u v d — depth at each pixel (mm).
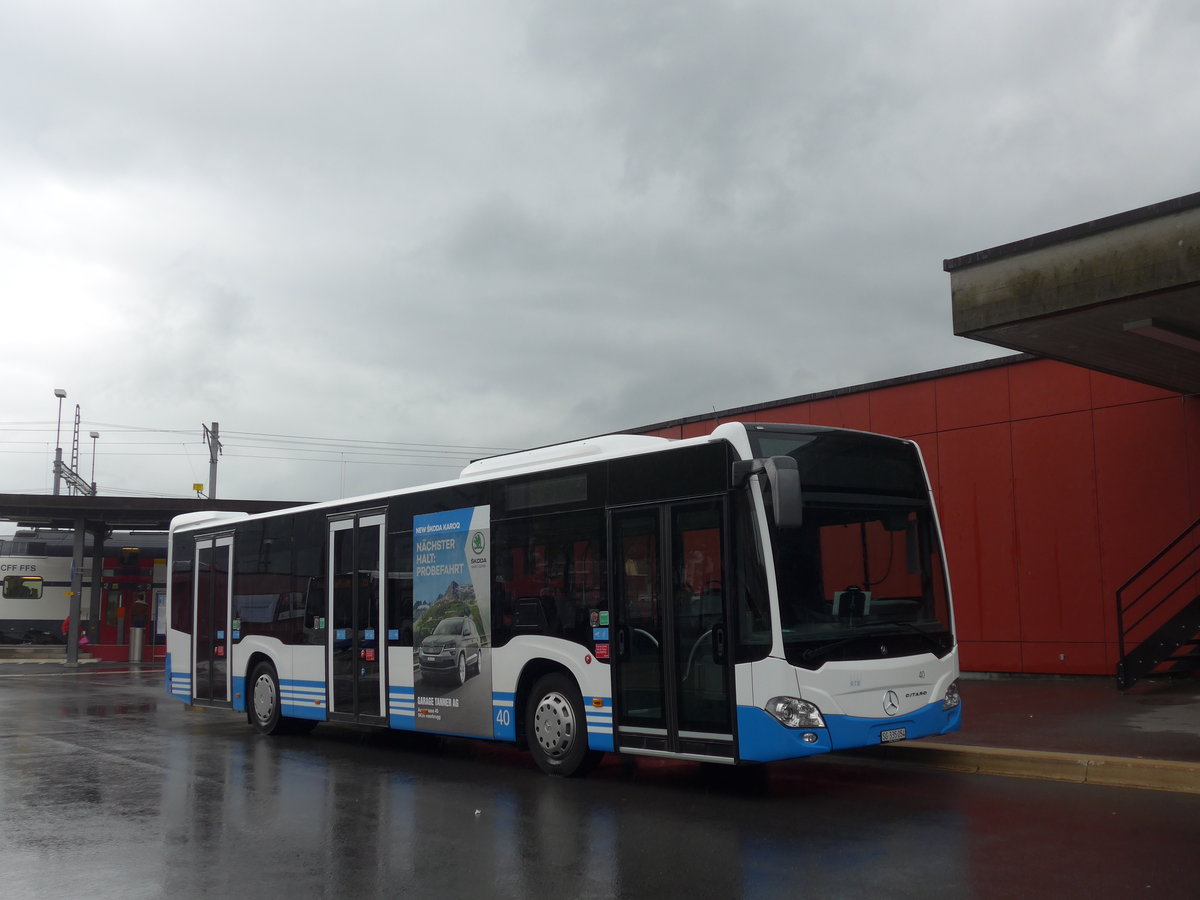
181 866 7352
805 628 8992
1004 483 17906
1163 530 16047
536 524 11250
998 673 17734
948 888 6336
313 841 8078
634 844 7750
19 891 6762
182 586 17641
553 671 11062
